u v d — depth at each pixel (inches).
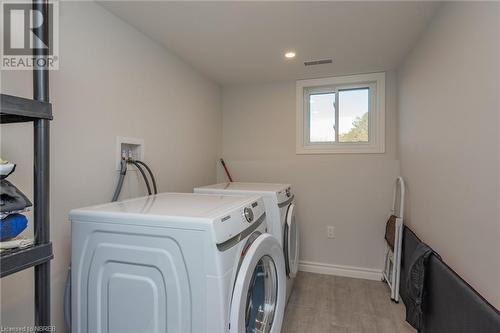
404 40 79.9
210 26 71.7
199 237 37.5
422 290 65.4
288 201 86.6
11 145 44.8
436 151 65.4
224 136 130.3
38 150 32.0
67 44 54.2
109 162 64.2
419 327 67.2
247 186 91.7
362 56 92.8
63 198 53.4
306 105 122.3
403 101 97.0
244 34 76.6
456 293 49.6
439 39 63.4
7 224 29.3
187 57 93.6
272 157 123.9
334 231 115.0
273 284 56.4
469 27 49.1
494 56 41.4
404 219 96.9
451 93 56.9
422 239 76.0
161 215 39.9
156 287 39.4
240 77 116.0
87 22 58.6
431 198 69.1
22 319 46.1
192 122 103.3
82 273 43.3
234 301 39.0
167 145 87.0
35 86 31.9
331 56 92.7
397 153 106.5
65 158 53.9
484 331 40.0
